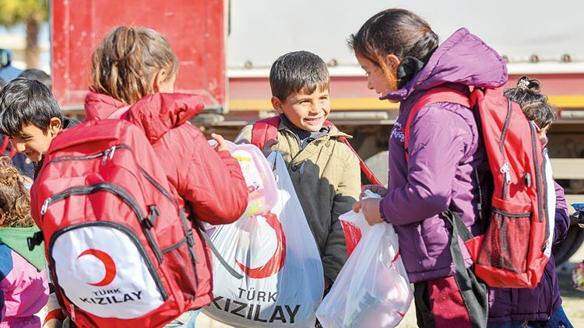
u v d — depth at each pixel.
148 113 3.01
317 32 7.67
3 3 21.66
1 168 3.82
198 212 3.16
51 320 4.21
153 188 2.96
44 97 3.95
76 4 7.73
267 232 3.68
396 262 3.40
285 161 3.96
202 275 3.15
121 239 2.86
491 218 3.20
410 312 6.68
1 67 8.62
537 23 7.41
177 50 7.63
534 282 3.21
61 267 2.93
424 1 7.54
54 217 2.90
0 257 3.79
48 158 3.04
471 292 3.21
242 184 3.25
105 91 3.24
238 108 7.77
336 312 3.50
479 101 3.21
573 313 6.79
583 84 7.38
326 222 3.89
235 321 3.75
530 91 3.80
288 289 3.69
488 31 7.47
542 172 3.22
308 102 3.93
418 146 3.12
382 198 3.37
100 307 2.98
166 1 7.63
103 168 2.94
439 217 3.21
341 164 3.95
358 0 7.61
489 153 3.17
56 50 7.74
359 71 7.59
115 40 3.23
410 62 3.24
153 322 3.01
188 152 3.08
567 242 7.62
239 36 7.77
